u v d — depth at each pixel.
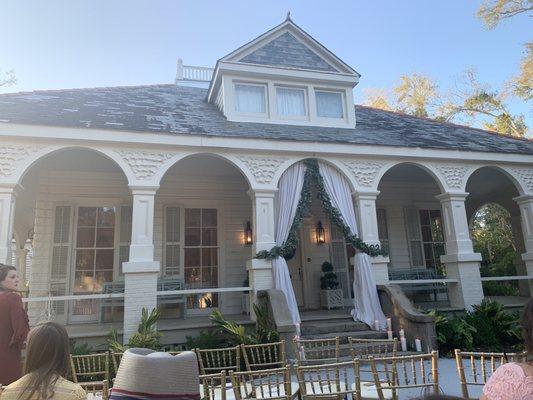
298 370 3.36
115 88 11.27
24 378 1.97
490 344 7.87
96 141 7.41
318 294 10.86
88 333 7.34
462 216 9.38
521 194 9.97
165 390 1.53
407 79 26.81
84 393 2.01
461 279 9.02
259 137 8.33
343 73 10.53
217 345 7.04
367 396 3.83
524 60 19.09
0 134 6.84
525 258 9.84
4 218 6.76
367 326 8.00
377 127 11.07
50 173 9.54
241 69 9.84
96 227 9.74
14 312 3.44
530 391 1.64
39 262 9.12
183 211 10.44
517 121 23.33
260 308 7.53
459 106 24.98
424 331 7.05
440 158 9.42
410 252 11.96
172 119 8.89
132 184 7.54
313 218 11.30
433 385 3.24
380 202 12.06
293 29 10.77
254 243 8.18
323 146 8.69
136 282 7.22
